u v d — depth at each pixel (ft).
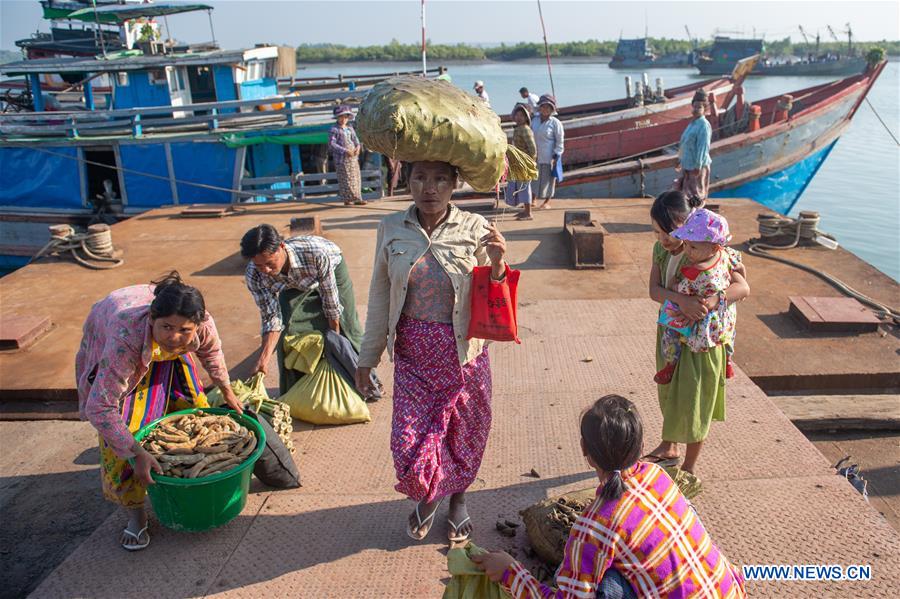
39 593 10.56
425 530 11.41
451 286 10.45
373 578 10.62
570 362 18.30
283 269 14.44
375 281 11.05
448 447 10.97
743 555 10.78
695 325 11.75
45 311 25.16
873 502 15.02
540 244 31.30
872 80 50.80
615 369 17.78
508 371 17.88
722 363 12.08
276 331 14.83
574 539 7.36
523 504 12.35
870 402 17.85
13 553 13.21
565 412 15.65
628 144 53.26
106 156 47.60
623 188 44.93
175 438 11.40
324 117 49.49
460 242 10.53
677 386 12.13
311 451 14.39
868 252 55.93
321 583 10.57
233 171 44.60
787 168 48.24
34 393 19.03
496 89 188.14
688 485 11.80
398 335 10.93
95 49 59.77
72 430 17.72
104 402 10.14
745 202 37.76
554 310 22.36
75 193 46.83
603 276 27.02
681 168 34.91
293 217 38.93
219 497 11.05
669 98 64.03
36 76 49.34
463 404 10.83
